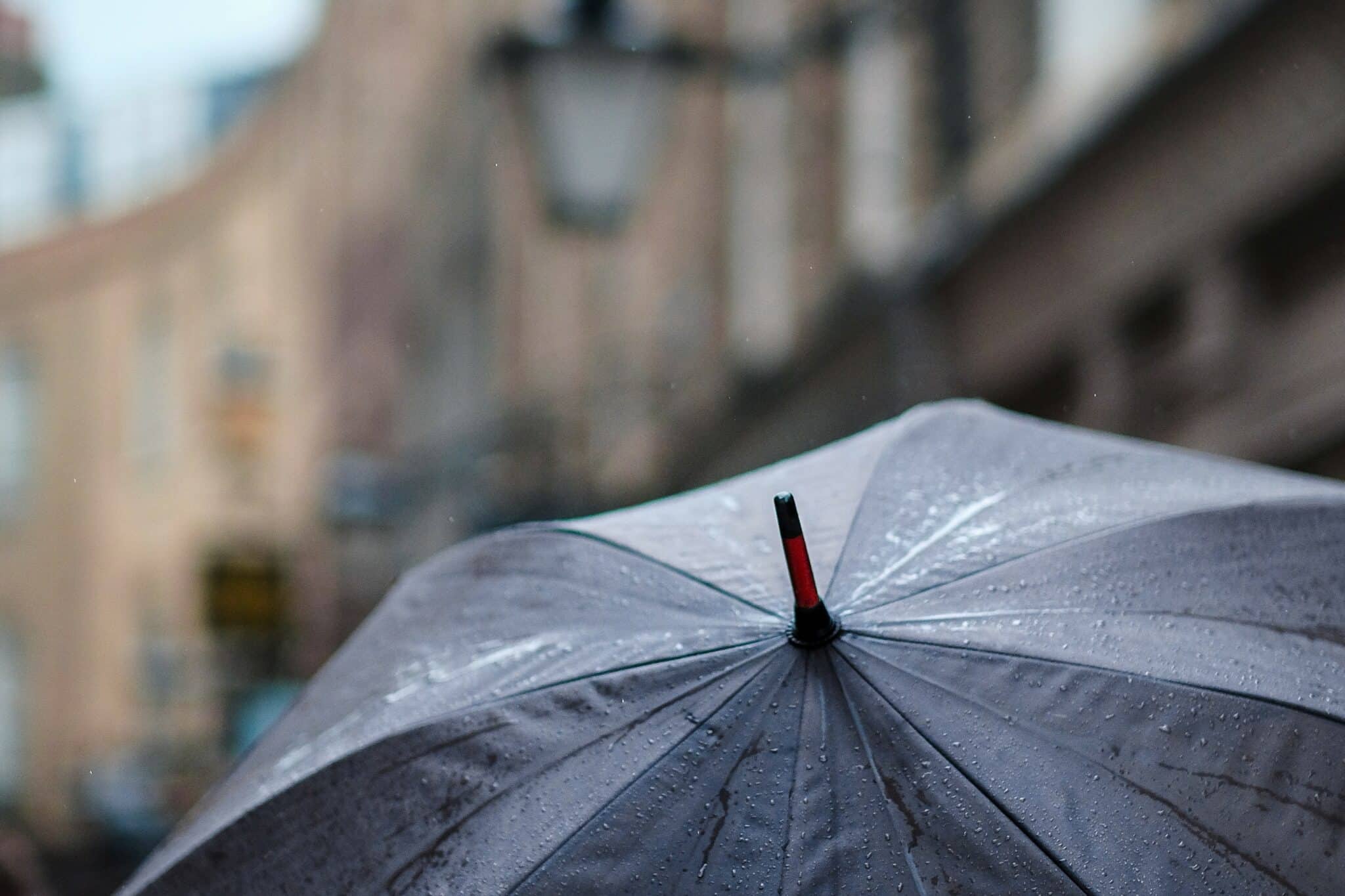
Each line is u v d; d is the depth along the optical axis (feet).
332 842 6.42
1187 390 25.41
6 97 119.85
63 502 99.19
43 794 96.27
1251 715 5.82
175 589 88.84
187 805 69.92
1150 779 5.70
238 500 85.20
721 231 48.42
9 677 100.94
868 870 5.58
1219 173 23.57
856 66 39.27
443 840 6.17
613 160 22.84
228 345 78.74
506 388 59.11
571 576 6.85
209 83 107.04
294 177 87.10
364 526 64.85
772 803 5.74
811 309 40.83
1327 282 22.09
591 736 6.12
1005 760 5.72
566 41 22.85
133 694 90.58
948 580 6.28
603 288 55.11
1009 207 29.30
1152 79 24.14
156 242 95.61
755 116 46.24
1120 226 26.43
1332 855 5.59
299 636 72.59
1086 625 6.09
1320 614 6.22
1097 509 6.70
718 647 6.16
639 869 5.77
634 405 51.08
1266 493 6.79
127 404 96.99
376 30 76.79
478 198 62.85
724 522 6.89
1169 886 5.53
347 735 6.81
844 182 40.55
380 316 77.36
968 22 33.35
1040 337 29.55
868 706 5.83
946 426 7.38
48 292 101.24
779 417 41.55
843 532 6.59
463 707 6.43
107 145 107.24
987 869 5.54
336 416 80.12
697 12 45.34
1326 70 20.65
